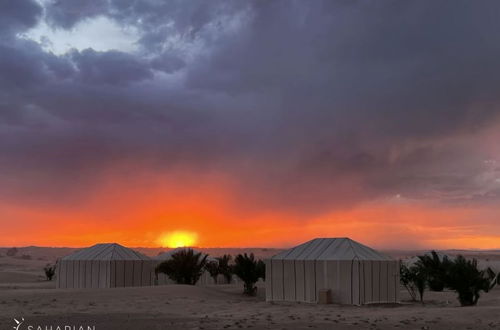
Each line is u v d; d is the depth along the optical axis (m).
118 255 42.69
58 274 42.78
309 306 27.44
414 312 21.64
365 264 29.05
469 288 26.23
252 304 28.38
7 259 131.12
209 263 49.66
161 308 24.62
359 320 19.11
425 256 33.62
